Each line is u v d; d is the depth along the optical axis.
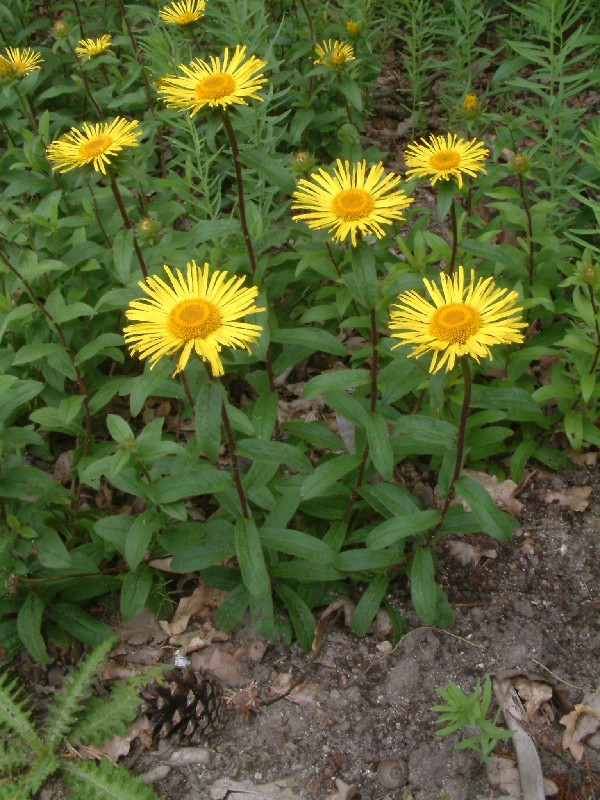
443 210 0.48
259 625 0.45
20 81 0.67
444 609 0.48
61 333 0.52
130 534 0.43
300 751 0.44
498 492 0.54
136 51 0.74
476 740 0.42
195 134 0.62
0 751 0.43
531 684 0.46
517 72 0.85
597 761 0.43
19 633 0.45
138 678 0.44
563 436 0.57
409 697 0.46
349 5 0.77
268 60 0.67
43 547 0.44
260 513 0.50
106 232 0.61
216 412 0.37
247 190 0.69
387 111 0.87
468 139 0.62
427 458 0.57
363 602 0.47
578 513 0.53
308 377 0.64
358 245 0.41
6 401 0.45
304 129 0.75
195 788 0.43
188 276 0.39
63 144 0.51
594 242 0.66
